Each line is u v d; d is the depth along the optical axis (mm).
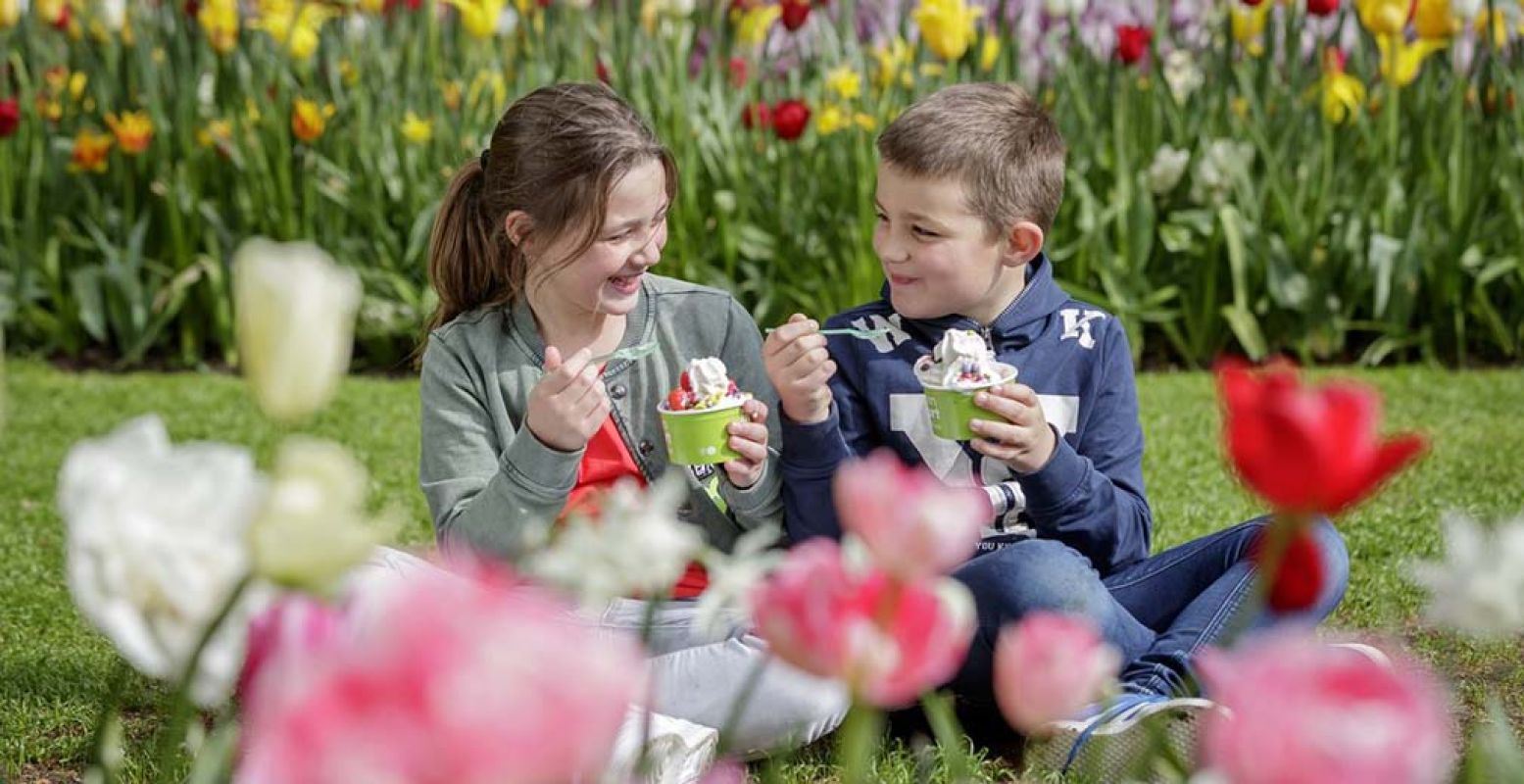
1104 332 4305
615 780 1792
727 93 9430
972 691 3910
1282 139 9242
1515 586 1504
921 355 4277
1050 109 9312
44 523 6008
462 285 4316
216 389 8539
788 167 9125
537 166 3967
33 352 9562
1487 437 7137
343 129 9422
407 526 5973
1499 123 9070
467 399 4172
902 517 1284
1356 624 4617
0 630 4695
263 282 1210
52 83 9680
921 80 8852
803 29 9969
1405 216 9109
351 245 9406
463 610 997
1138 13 10109
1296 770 1051
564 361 4059
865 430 4297
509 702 951
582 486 4141
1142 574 4121
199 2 9289
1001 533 4105
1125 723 3305
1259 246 9172
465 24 9070
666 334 4258
